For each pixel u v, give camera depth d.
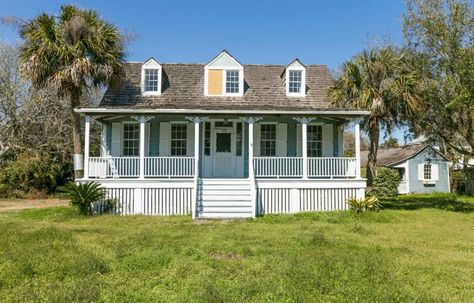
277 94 18.53
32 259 6.77
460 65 15.66
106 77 16.62
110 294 5.19
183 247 8.09
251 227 11.54
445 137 18.00
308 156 18.14
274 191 15.32
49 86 16.78
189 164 16.23
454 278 6.11
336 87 17.36
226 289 5.33
